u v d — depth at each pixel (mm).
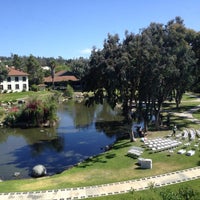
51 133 48812
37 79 125562
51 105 55062
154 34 37719
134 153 30516
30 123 54094
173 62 36312
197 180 22641
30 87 114812
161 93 41688
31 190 22484
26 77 113938
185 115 53906
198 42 45031
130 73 32812
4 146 41594
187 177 23516
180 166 26453
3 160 35031
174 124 45719
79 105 83438
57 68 160250
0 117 57719
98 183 23516
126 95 35281
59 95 92188
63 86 127000
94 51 34062
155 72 33750
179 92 59344
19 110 55469
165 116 53219
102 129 50406
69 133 48406
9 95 95750
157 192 20031
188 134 38781
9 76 109875
